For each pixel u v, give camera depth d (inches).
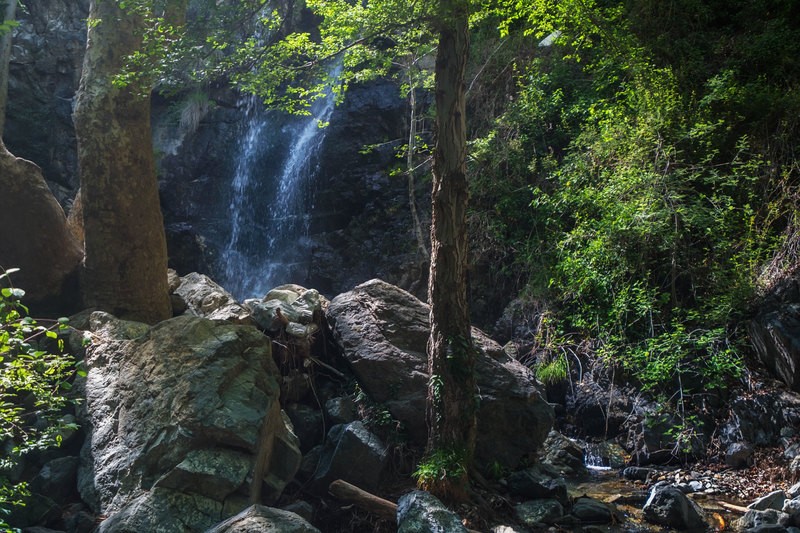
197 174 740.0
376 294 384.5
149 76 357.4
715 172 488.4
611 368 470.9
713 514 339.3
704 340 439.2
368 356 359.6
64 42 757.3
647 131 513.3
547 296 527.8
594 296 502.9
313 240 691.4
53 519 276.5
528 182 599.2
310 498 320.2
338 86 452.4
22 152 731.4
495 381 366.3
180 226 702.5
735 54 554.9
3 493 233.9
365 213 682.2
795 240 458.9
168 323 314.5
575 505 338.3
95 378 313.1
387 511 300.0
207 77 370.9
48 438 239.3
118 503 272.8
